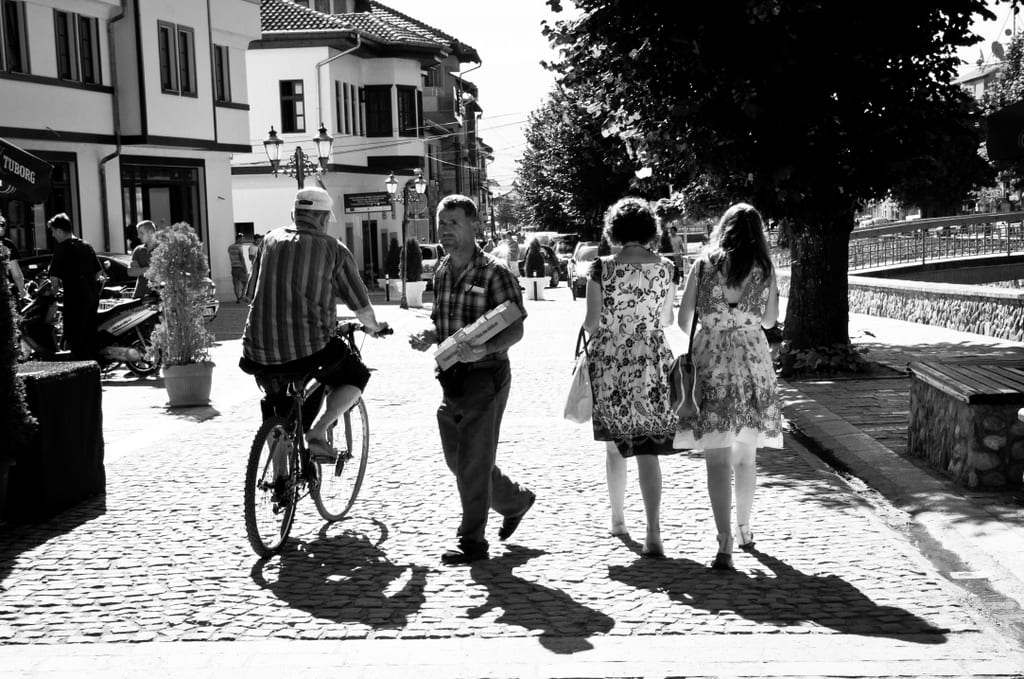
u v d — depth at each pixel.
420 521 7.27
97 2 27.59
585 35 14.18
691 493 7.89
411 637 5.08
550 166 52.62
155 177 31.02
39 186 14.37
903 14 13.20
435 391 13.69
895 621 5.19
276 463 6.59
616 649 4.87
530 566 6.20
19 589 5.90
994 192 63.44
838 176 13.64
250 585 5.93
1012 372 8.51
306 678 4.60
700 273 6.35
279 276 6.72
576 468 8.80
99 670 4.72
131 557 6.48
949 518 6.99
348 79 47.28
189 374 12.59
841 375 14.05
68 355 16.41
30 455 7.31
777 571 6.01
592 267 6.52
